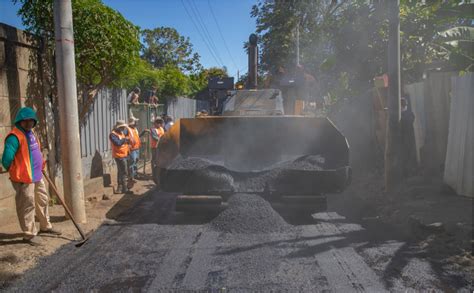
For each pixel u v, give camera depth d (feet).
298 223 21.25
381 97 32.81
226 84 37.47
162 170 22.21
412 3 28.84
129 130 31.12
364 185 30.19
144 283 13.92
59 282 14.19
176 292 13.20
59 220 22.13
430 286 13.53
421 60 32.27
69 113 21.52
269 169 23.12
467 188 24.18
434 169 29.43
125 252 17.06
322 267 15.08
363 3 34.55
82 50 27.91
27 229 18.34
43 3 25.62
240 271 14.76
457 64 24.93
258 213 20.47
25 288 13.78
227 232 19.66
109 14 28.35
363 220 21.80
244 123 24.59
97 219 22.59
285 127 24.58
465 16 25.49
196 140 24.98
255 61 36.47
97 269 15.25
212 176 22.25
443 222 19.42
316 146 24.57
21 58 22.97
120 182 30.27
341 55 36.68
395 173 26.35
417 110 31.22
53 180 25.94
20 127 18.45
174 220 22.31
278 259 15.90
